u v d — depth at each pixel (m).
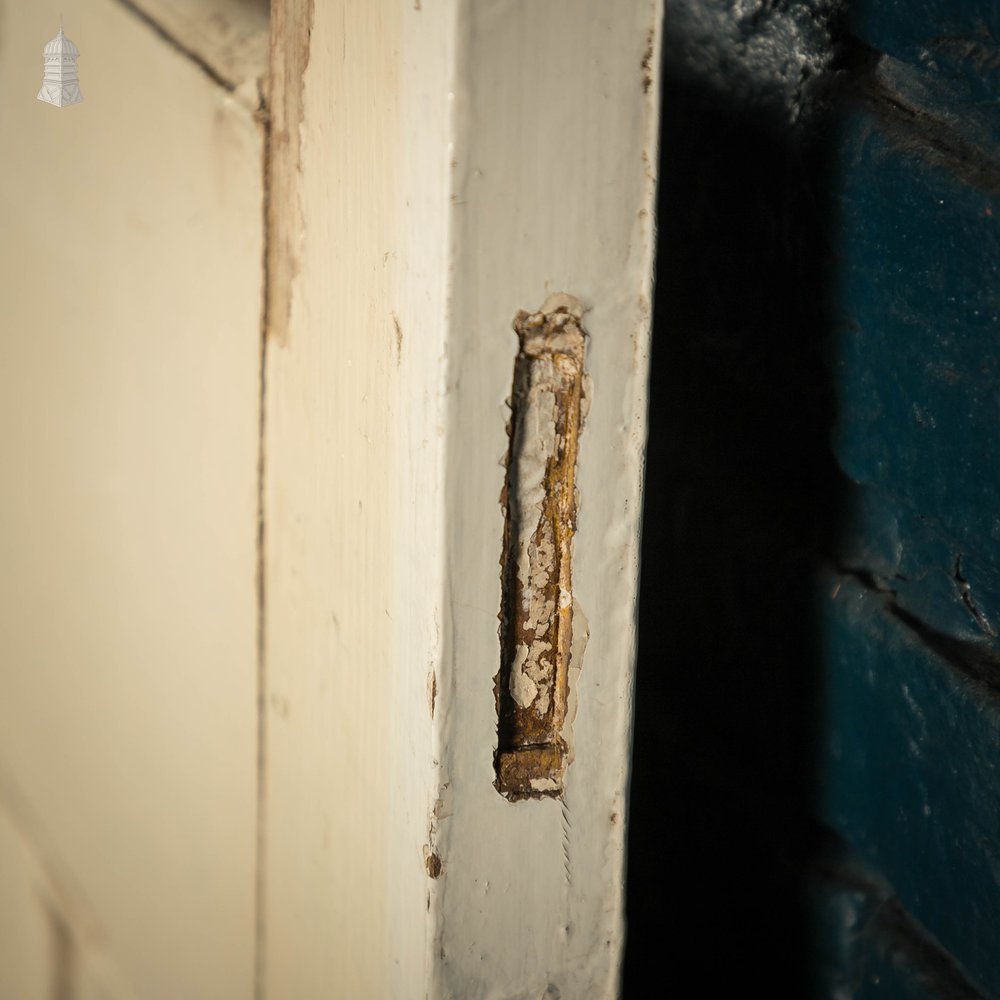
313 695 0.57
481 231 0.49
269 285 0.57
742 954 0.65
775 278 0.61
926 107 0.57
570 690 0.52
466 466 0.50
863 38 0.58
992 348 0.55
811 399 0.61
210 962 0.65
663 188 0.63
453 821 0.52
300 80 0.55
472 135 0.49
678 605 0.66
